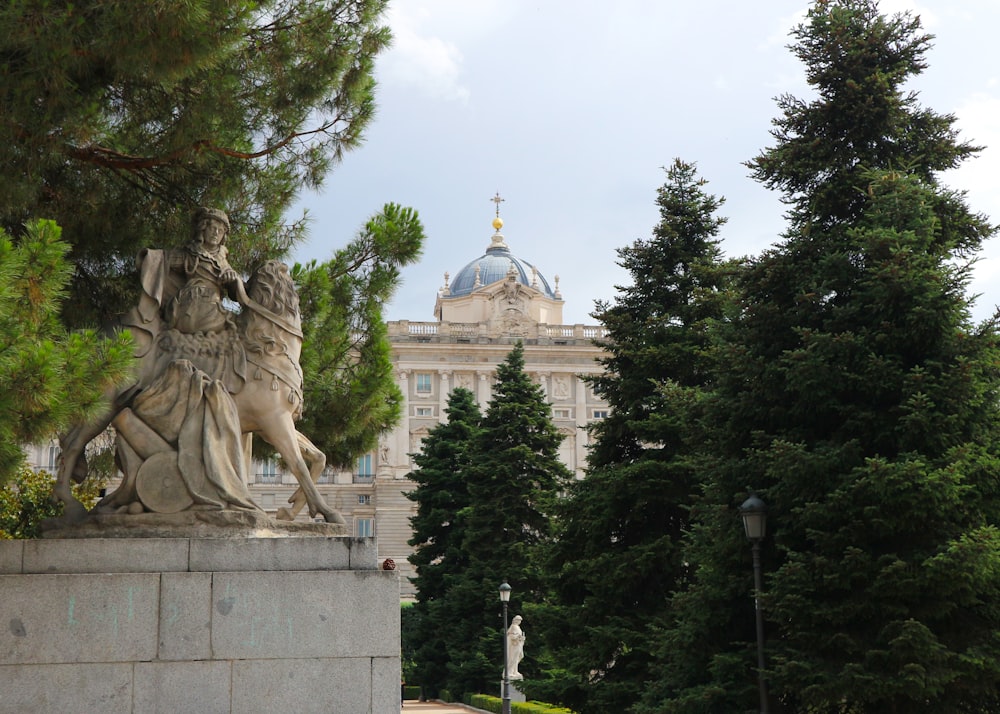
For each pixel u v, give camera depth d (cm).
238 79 1010
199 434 762
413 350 7556
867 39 1694
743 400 1570
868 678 1313
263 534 749
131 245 1083
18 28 768
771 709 1476
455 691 3616
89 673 690
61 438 760
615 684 1980
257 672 712
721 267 2291
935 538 1386
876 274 1456
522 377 3797
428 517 4031
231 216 1148
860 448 1423
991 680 1344
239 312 825
